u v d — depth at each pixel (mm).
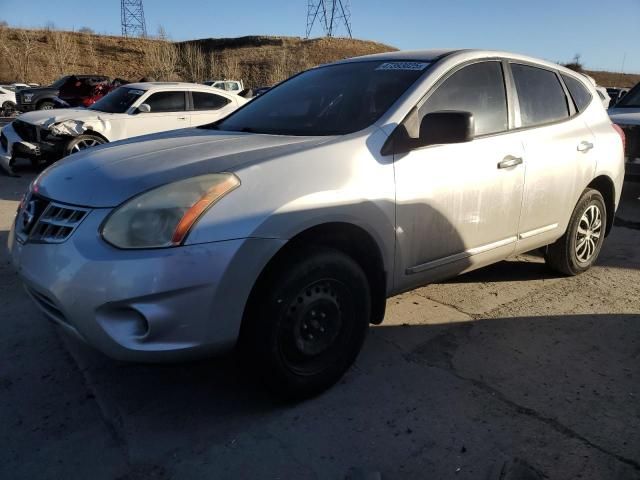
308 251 2682
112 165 2725
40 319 3771
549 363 3295
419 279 3271
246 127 3598
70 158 3115
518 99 3830
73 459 2477
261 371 2672
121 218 2379
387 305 4086
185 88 10289
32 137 9039
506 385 3057
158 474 2393
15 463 2445
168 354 2385
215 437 2631
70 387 3016
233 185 2482
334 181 2736
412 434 2643
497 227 3629
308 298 2719
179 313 2354
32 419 2746
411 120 3150
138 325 2369
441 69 3396
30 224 2684
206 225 2383
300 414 2795
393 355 3367
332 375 2928
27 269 2582
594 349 3471
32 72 48250
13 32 53719
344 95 3479
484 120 3561
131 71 55031
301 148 2797
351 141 2916
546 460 2469
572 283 4570
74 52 53719
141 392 2984
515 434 2641
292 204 2564
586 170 4273
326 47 64750
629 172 7301
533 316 3930
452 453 2516
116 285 2297
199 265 2348
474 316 3920
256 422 2738
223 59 57250
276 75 51406
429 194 3133
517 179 3660
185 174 2504
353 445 2572
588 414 2797
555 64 4359
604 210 4699
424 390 3002
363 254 3025
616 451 2527
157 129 9820
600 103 4691
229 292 2428
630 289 4461
